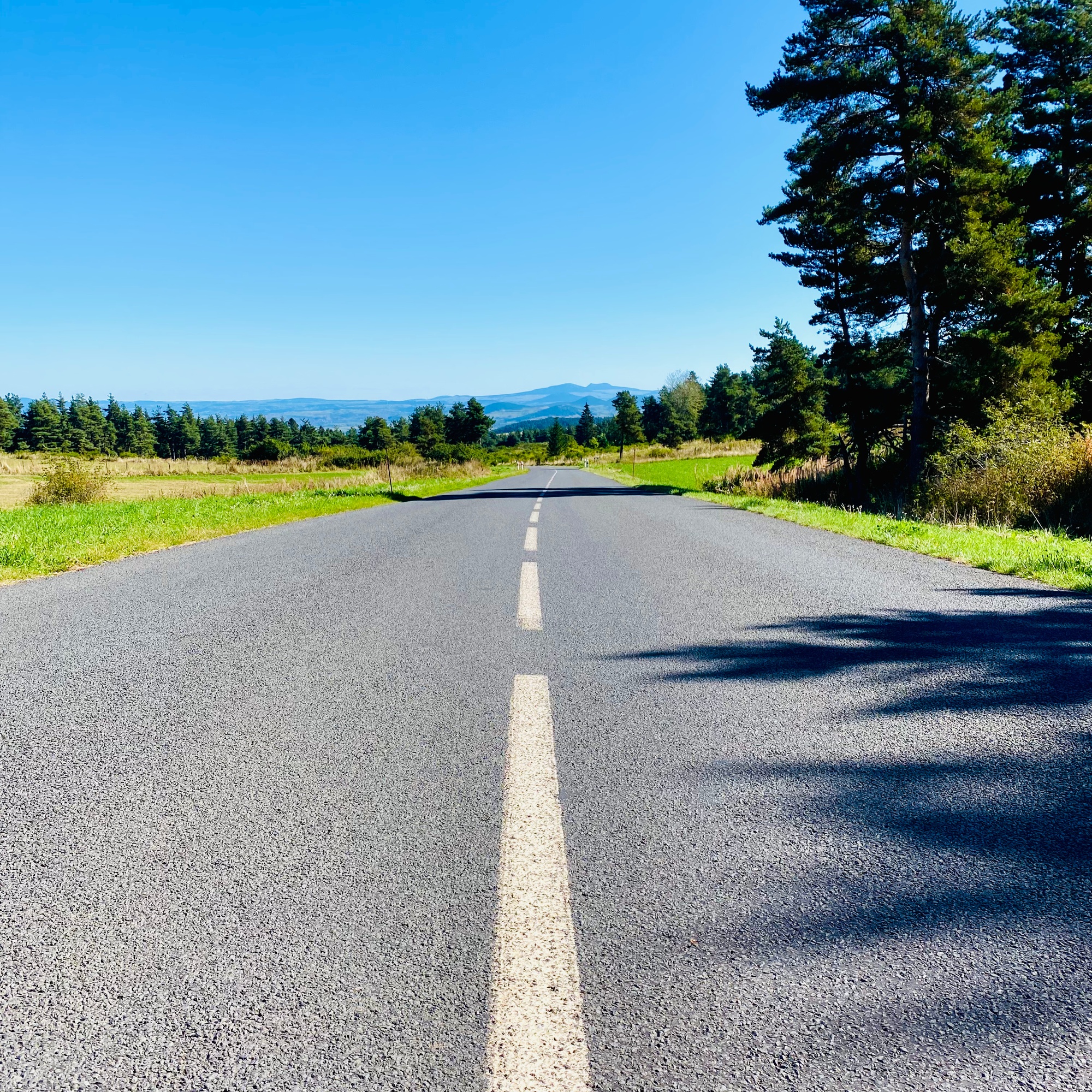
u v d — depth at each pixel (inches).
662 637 162.1
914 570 253.8
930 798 85.0
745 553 302.4
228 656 149.0
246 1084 46.4
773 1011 52.2
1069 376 925.8
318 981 55.5
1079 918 62.4
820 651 148.8
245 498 753.0
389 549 327.9
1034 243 987.9
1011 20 996.6
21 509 570.9
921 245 840.9
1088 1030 50.2
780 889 67.1
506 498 805.2
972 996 53.4
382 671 137.9
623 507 631.8
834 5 721.0
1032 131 1022.4
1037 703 116.2
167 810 83.0
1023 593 209.0
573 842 75.4
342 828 78.8
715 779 90.4
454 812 82.4
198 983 55.3
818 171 757.9
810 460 1250.6
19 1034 50.6
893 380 1002.1
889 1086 45.8
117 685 129.8
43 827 79.0
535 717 112.6
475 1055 48.6
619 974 56.1
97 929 61.7
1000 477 499.5
